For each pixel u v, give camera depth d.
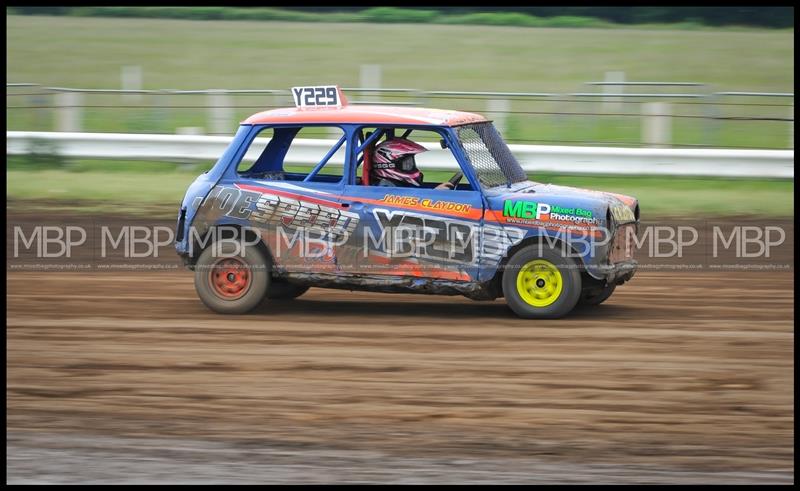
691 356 13.16
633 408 11.22
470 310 15.98
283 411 11.23
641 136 30.45
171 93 32.56
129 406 11.41
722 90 43.88
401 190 15.00
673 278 18.45
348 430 10.63
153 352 13.54
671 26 64.38
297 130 16.47
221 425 10.81
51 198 25.94
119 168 29.11
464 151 14.85
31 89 34.56
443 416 11.02
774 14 64.44
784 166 25.77
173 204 25.33
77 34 61.69
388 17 67.81
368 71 39.12
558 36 60.66
